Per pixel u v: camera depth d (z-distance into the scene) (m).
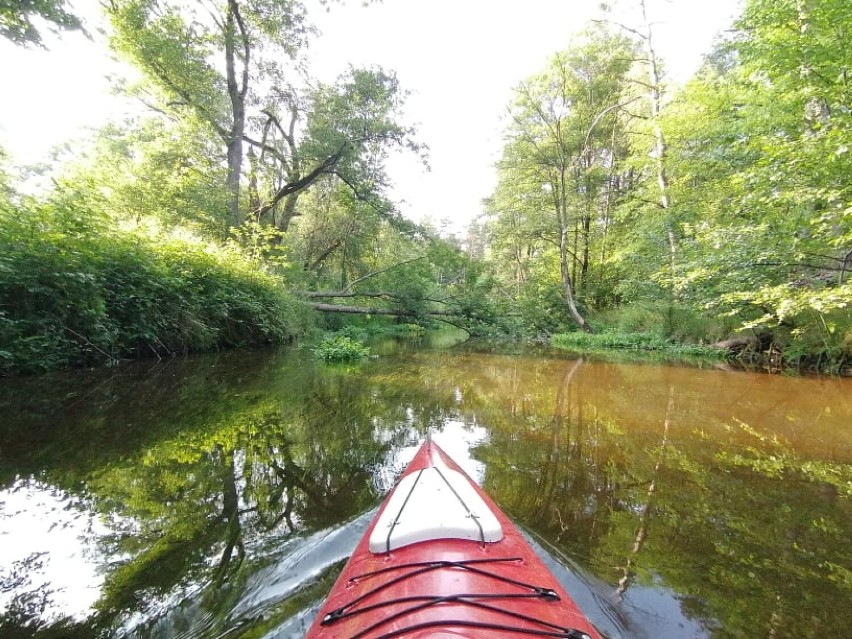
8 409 5.73
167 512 3.31
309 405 6.72
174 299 10.82
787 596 2.47
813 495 3.81
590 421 6.16
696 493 3.83
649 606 2.37
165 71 16.42
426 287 20.52
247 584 2.47
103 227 9.27
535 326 21.45
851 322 9.70
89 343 8.33
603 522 3.29
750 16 10.14
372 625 1.56
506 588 1.77
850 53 8.41
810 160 7.31
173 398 6.72
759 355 12.19
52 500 3.46
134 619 2.21
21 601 2.32
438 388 8.36
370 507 3.40
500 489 3.87
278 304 14.70
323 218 26.41
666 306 15.38
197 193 16.61
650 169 19.08
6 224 7.32
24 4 7.41
